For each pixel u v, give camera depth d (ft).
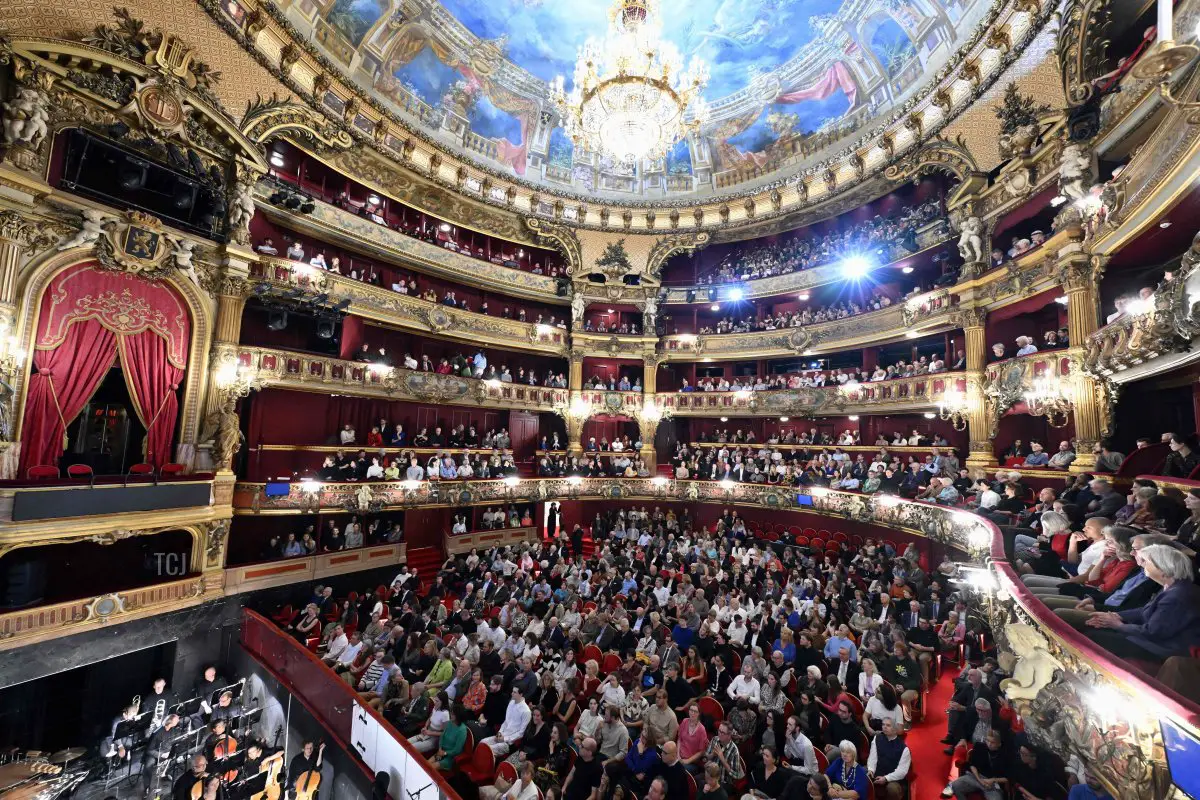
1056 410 47.67
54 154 41.88
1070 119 44.06
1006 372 52.60
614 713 27.14
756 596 46.26
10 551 39.27
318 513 59.41
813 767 24.71
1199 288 20.13
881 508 58.34
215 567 50.21
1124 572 17.65
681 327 98.63
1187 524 18.48
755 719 27.91
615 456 90.63
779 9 71.97
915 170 68.23
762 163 88.58
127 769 39.01
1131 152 41.19
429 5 69.56
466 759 29.78
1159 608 13.65
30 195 39.70
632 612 44.78
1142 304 27.89
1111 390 36.35
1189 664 11.68
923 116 66.03
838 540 66.90
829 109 78.64
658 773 24.30
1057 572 24.34
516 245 94.99
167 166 48.44
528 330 87.86
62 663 39.55
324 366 62.49
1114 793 12.25
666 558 59.31
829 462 73.36
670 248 95.50
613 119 48.88
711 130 89.30
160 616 45.91
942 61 63.00
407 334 79.82
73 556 45.78
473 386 79.56
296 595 56.54
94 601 41.39
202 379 51.03
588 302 94.84
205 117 50.21
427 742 31.12
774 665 32.96
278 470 62.59
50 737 42.01
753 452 87.61
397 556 65.92
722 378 93.35
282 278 58.54
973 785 21.95
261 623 45.73
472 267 83.66
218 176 52.47
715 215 93.20
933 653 36.52
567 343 92.22
